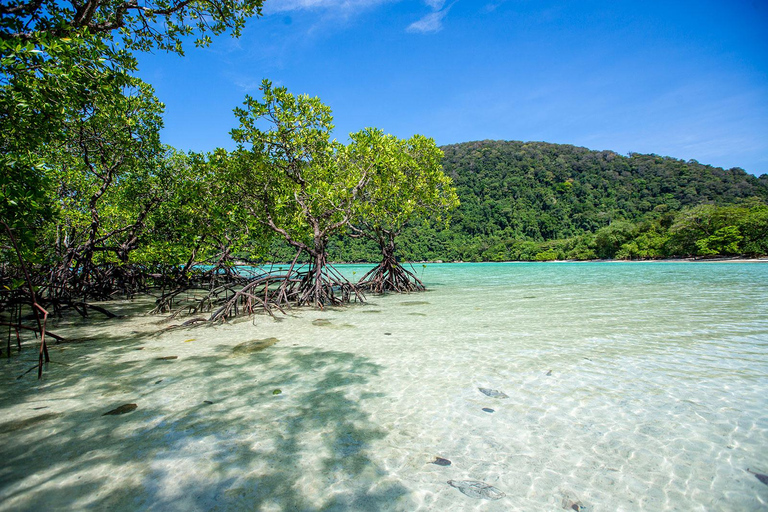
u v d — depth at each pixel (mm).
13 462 2959
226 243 16047
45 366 5598
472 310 11211
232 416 3861
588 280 22656
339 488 2682
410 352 6375
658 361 5633
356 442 3342
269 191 13492
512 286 19438
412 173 17484
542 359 5824
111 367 5555
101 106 9305
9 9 5508
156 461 3002
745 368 5242
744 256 51062
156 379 5004
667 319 9008
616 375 5035
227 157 12406
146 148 12719
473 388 4641
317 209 13531
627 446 3246
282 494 2607
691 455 3088
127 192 13828
